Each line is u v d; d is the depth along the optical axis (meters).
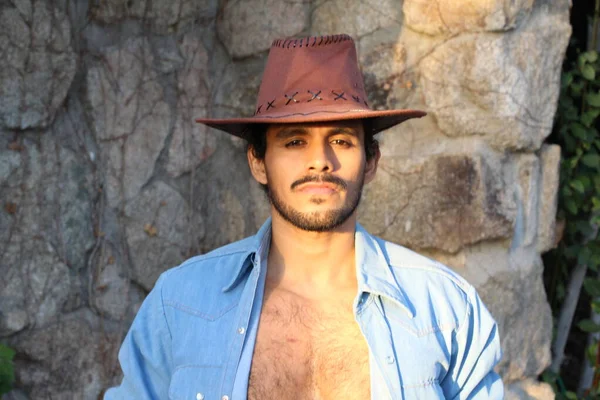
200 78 3.08
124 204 2.89
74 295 2.76
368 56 2.90
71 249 2.75
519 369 2.94
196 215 3.06
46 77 2.68
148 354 1.81
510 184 2.82
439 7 2.76
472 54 2.73
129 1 2.89
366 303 1.79
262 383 1.71
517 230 2.89
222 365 1.72
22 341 2.65
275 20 3.03
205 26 3.12
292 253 1.86
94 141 2.83
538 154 2.97
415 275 1.86
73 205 2.76
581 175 3.34
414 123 2.86
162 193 2.98
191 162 3.05
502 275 2.82
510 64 2.75
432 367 1.74
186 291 1.83
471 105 2.77
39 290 2.67
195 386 1.71
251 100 3.06
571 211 3.29
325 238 1.83
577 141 3.31
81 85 2.80
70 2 2.75
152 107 2.95
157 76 2.97
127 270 2.90
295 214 1.76
